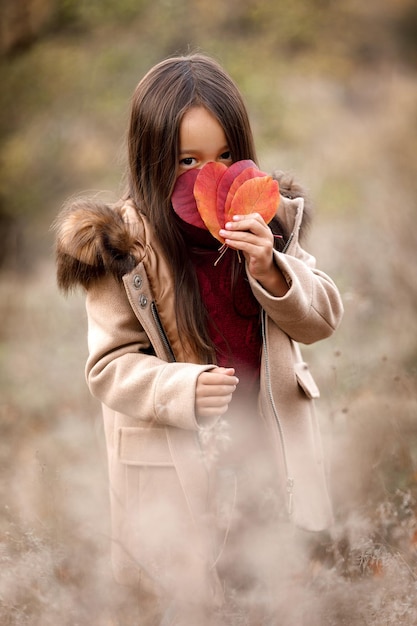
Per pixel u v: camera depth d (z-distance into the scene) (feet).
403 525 8.14
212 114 6.97
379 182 24.56
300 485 7.50
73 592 7.40
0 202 31.09
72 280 7.17
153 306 7.20
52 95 31.96
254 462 7.79
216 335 7.47
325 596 7.17
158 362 7.12
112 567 7.82
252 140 7.38
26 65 32.22
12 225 30.55
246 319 7.55
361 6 38.75
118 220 7.00
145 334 7.45
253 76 31.89
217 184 6.72
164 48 32.40
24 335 19.06
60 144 31.04
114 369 7.16
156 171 7.09
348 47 38.11
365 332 14.24
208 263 7.46
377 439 9.70
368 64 39.24
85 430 12.23
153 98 7.07
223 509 7.52
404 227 17.24
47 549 7.57
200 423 7.16
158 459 7.46
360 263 17.10
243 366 7.61
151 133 7.06
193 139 6.94
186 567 7.30
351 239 19.07
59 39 32.96
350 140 30.76
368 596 7.16
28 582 7.30
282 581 7.54
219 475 7.67
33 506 8.56
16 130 32.14
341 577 7.36
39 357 16.92
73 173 31.04
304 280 7.23
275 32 34.53
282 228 7.61
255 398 7.74
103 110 31.09
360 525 8.02
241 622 7.13
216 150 7.04
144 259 7.16
